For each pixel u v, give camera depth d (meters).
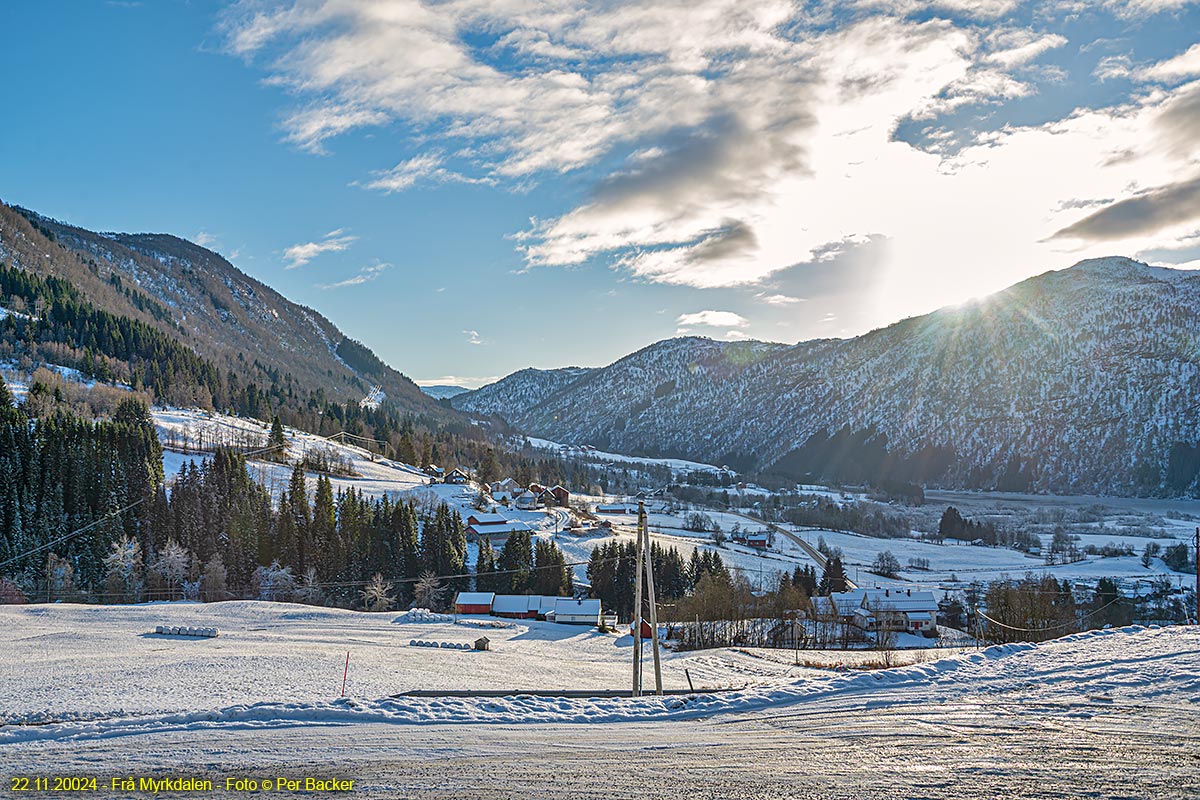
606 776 18.73
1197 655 29.28
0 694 39.91
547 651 78.62
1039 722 22.69
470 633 86.44
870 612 100.75
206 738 22.45
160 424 190.88
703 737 23.17
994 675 30.17
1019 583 105.12
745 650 78.81
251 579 111.75
